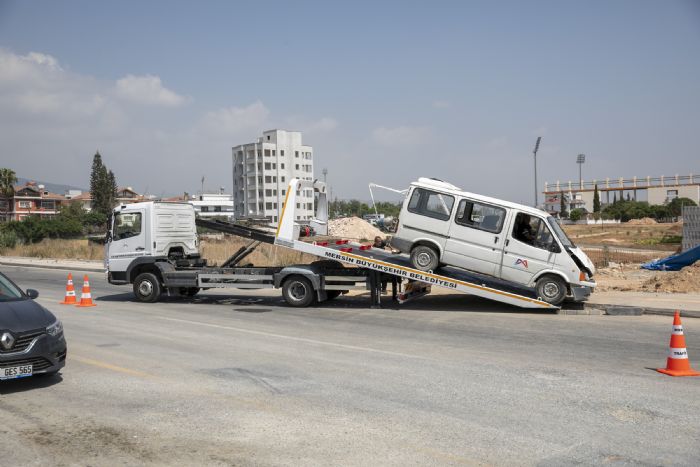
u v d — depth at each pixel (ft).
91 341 34.50
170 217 54.24
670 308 45.39
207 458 16.99
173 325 40.86
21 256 134.00
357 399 22.71
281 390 23.97
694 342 34.65
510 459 16.85
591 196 328.08
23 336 23.15
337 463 16.57
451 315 45.88
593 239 166.09
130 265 53.57
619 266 83.56
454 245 47.19
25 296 26.91
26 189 370.12
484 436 18.70
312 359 29.78
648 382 25.25
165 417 20.63
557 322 42.22
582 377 26.12
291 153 351.25
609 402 22.31
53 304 53.06
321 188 54.03
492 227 46.68
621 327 39.93
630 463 16.57
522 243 45.96
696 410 21.35
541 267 45.68
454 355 30.81
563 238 46.44
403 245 48.62
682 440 18.35
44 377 26.03
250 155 350.43
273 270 51.01
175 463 16.65
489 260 46.62
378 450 17.53
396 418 20.45
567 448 17.70
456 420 20.24
